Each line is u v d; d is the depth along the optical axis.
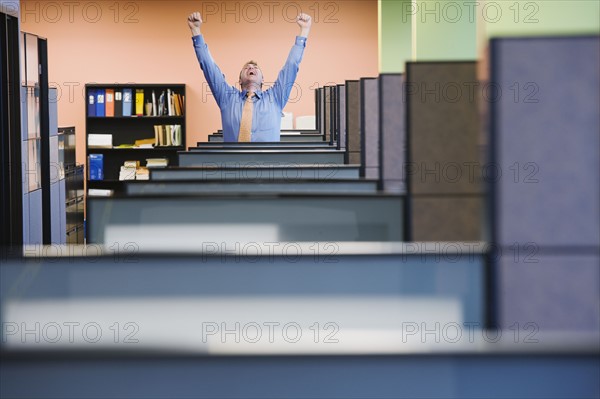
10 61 6.09
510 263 2.27
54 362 1.66
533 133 2.21
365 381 1.67
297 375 1.67
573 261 2.25
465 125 3.18
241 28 14.22
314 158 5.97
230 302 2.53
